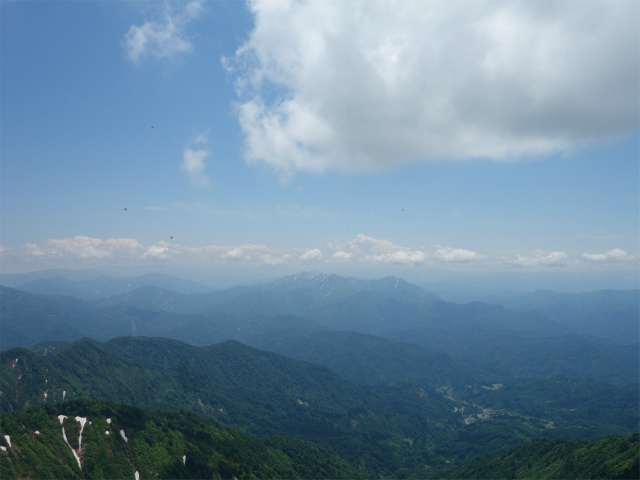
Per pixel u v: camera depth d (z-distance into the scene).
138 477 171.38
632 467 156.62
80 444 172.38
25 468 147.25
